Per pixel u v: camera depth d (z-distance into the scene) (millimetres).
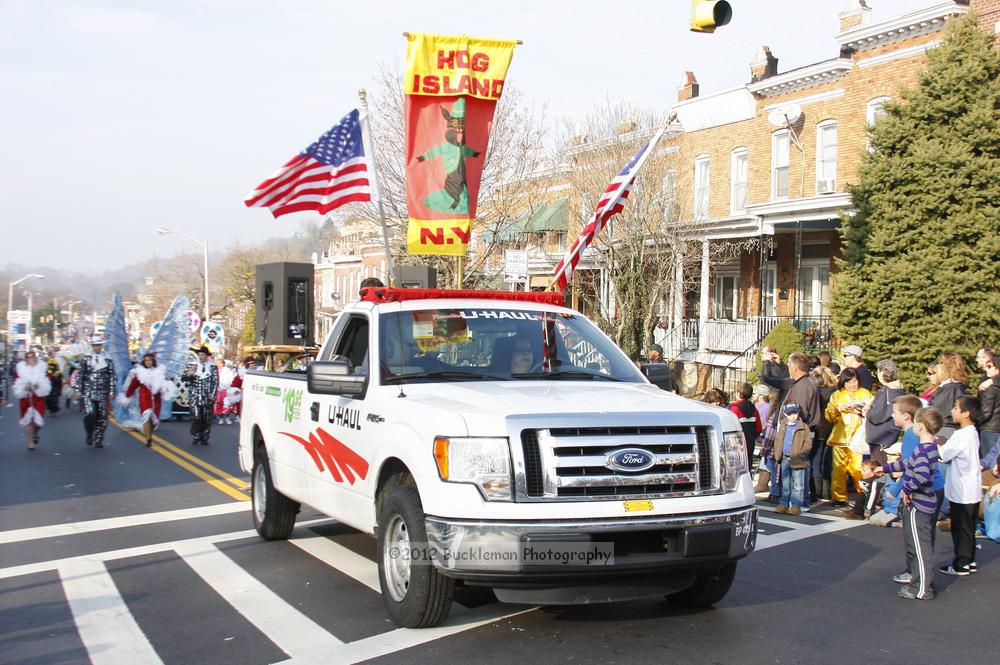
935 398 9422
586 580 5027
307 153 11180
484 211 23766
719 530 5102
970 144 17000
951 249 17094
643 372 6879
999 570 7395
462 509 4871
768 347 12922
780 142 25031
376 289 6805
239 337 66562
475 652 5047
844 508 10633
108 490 11453
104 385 16938
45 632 5578
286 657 5027
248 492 11266
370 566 7219
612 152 24375
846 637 5379
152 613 5945
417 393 5812
